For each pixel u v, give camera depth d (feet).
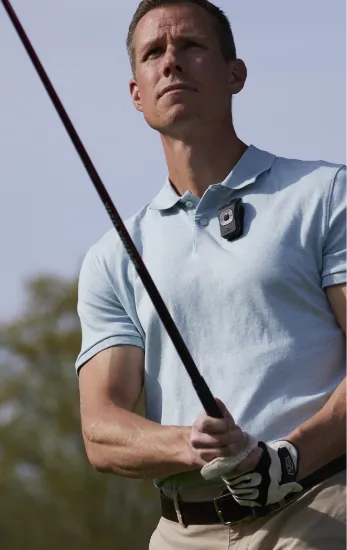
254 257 21.50
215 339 21.44
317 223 21.74
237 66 23.71
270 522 20.95
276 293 21.36
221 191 22.34
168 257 22.22
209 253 21.91
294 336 21.26
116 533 141.08
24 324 148.97
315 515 20.80
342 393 20.81
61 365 147.84
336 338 21.52
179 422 21.67
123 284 22.89
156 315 22.11
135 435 21.39
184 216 22.59
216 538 21.40
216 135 22.79
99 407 22.26
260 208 22.07
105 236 23.63
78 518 141.79
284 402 20.99
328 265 21.62
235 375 21.21
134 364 22.63
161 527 22.33
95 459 22.17
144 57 23.12
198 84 22.70
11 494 143.54
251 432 20.88
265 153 22.89
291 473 19.95
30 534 142.72
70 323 150.71
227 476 19.79
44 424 146.61
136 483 141.18
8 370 147.95
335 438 20.51
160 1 23.40
